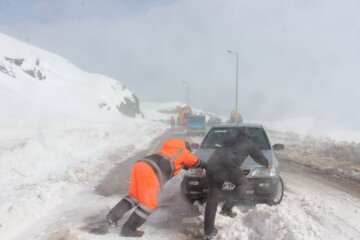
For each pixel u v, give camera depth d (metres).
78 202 7.36
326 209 6.90
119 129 34.78
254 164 6.76
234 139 6.59
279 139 27.95
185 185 6.93
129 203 5.51
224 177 5.54
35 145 13.64
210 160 5.73
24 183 8.88
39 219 6.25
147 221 6.14
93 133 25.59
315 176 10.84
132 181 5.57
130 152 16.48
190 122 33.25
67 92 70.44
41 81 69.19
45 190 7.45
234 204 6.77
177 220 6.20
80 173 9.84
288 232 4.82
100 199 7.62
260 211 5.54
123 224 5.92
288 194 8.11
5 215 5.91
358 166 12.68
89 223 6.02
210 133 8.59
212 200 5.44
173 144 5.75
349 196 8.18
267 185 6.64
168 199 7.61
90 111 62.53
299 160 14.71
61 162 12.25
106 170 11.20
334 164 13.38
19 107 40.47
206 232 5.25
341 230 5.68
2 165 10.45
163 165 5.56
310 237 4.77
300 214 5.32
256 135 8.38
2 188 8.26
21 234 5.53
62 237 5.36
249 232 5.26
